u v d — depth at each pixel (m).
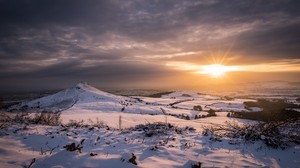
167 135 9.81
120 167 5.45
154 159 6.40
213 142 8.80
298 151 8.02
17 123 10.32
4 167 4.90
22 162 5.27
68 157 5.80
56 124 11.79
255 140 8.97
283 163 6.87
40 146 6.87
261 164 6.62
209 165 6.25
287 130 10.20
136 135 9.45
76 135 8.59
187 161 6.36
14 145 6.66
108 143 7.84
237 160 6.81
